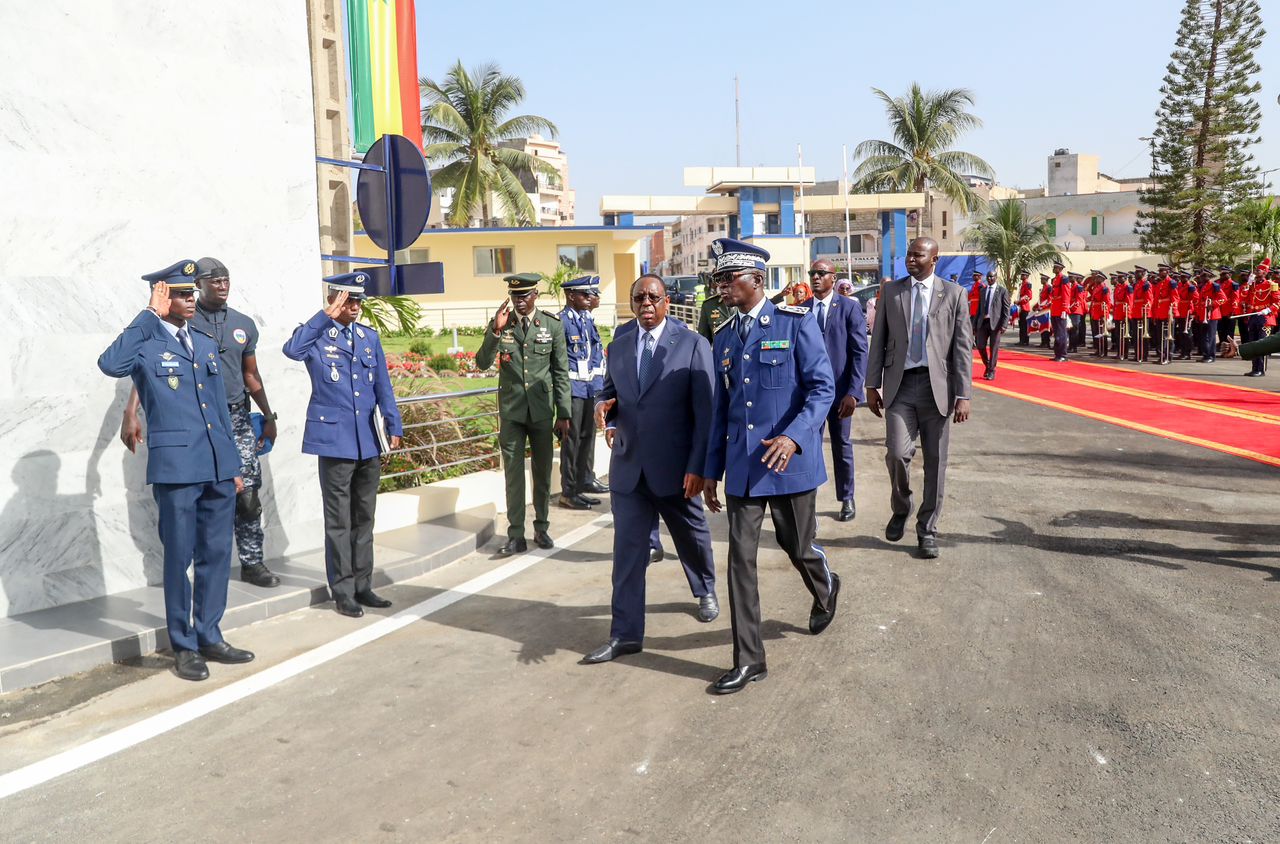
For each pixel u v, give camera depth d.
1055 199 64.62
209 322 5.68
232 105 6.27
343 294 5.53
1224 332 21.44
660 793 3.34
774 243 45.91
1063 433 11.35
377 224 7.92
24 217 5.25
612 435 4.93
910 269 6.48
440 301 34.69
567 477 8.61
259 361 6.47
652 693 4.25
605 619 5.35
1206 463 9.20
